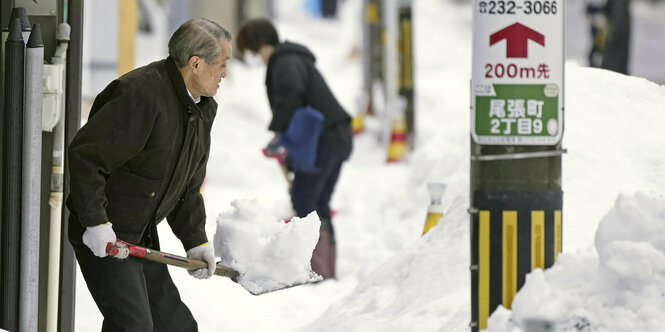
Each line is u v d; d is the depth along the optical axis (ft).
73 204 48.21
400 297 60.44
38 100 52.42
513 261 43.55
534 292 41.73
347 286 85.81
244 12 234.38
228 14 230.07
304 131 86.89
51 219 55.42
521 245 43.47
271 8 288.92
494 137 43.32
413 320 56.13
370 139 176.96
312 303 79.66
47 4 54.75
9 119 51.98
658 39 251.39
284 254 53.93
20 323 52.80
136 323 49.14
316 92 87.92
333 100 88.43
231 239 54.08
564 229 58.34
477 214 43.70
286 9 307.17
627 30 167.02
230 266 54.08
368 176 150.71
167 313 53.01
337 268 94.17
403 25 170.81
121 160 47.47
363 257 97.71
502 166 43.37
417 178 114.32
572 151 63.82
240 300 78.07
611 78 69.87
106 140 46.91
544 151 43.29
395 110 167.43
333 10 305.12
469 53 260.21
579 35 252.01
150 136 48.16
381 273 64.95
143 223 49.14
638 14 270.05
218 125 174.09
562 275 43.04
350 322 59.47
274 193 130.72
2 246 52.49
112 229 48.24
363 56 186.60
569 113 66.80
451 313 56.03
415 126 170.19
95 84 117.50
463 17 299.58
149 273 52.65
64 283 55.98
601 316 41.06
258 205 55.31
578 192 61.26
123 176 48.55
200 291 78.33
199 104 50.57
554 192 43.50
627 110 67.26
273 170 144.46
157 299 52.80
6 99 52.03
